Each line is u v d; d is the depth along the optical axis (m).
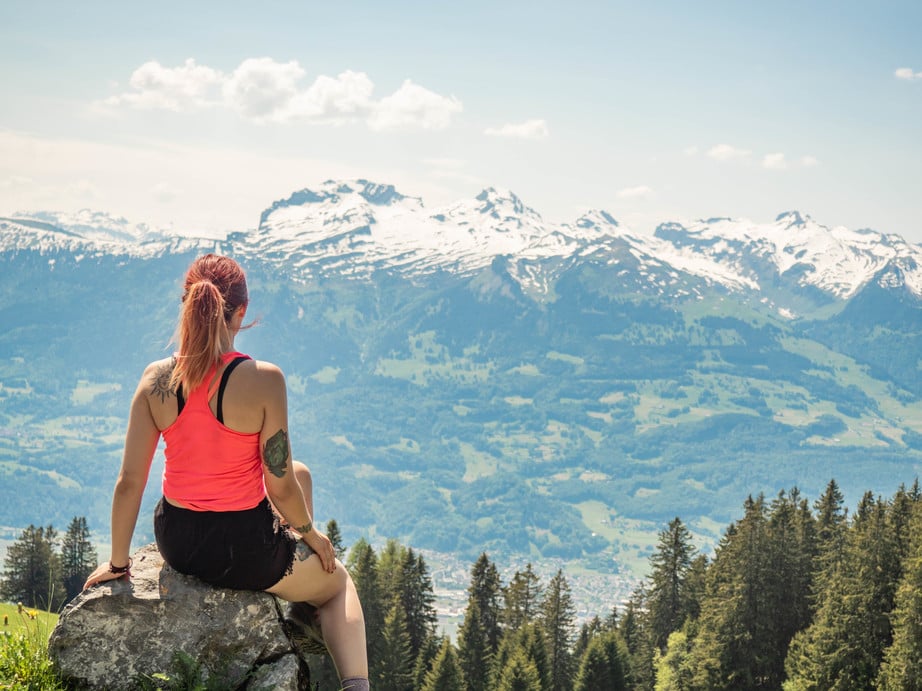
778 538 56.19
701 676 54.53
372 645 61.31
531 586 71.88
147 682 4.95
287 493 5.05
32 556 68.81
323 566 5.41
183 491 4.95
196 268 5.03
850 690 44.16
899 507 55.47
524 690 53.66
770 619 53.38
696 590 69.44
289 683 5.09
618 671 60.00
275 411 4.89
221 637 5.14
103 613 5.02
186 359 4.79
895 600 43.34
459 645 66.06
